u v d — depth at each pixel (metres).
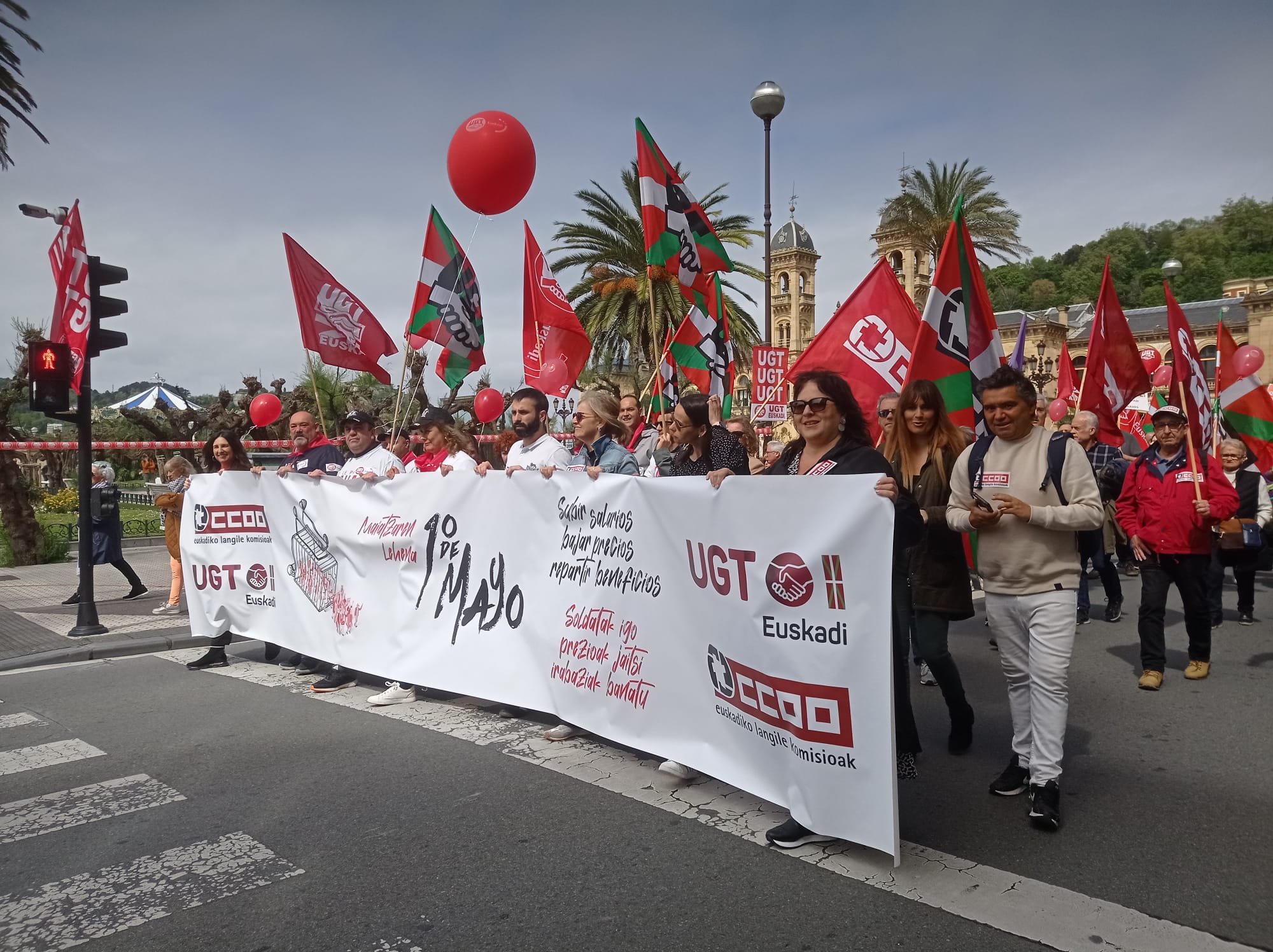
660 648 4.15
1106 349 7.80
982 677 6.16
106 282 8.70
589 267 24.77
